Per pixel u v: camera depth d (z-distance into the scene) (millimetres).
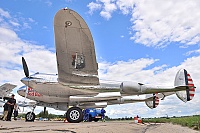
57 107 15086
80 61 11070
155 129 11445
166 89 13961
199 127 14477
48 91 13445
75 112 11609
